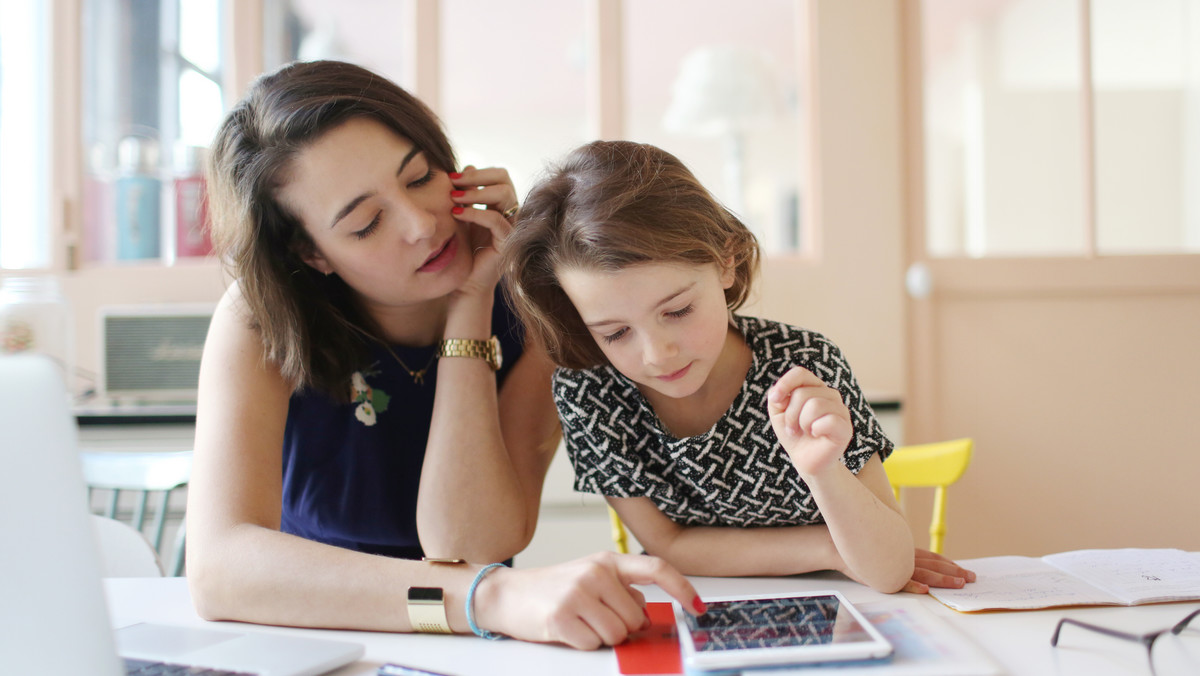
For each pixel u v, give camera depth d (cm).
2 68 202
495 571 69
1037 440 207
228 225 95
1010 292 206
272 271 94
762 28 209
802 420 72
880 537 75
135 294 203
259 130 90
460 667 61
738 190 210
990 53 207
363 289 96
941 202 208
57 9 202
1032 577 80
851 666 56
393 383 105
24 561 46
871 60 205
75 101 203
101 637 47
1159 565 82
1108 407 207
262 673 57
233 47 205
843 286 206
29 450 46
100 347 179
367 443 103
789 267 206
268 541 74
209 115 206
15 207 203
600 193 79
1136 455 207
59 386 46
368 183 87
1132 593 72
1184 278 205
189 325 180
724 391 94
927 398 207
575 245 77
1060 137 207
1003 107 207
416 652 64
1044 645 62
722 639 60
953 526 206
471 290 99
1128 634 58
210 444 85
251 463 85
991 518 206
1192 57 204
